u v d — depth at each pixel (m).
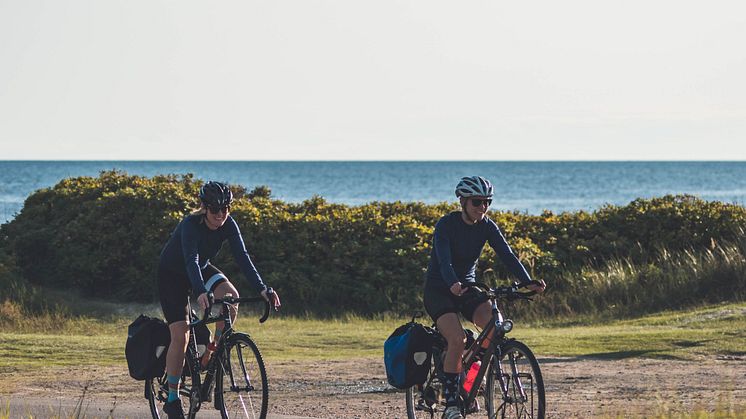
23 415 12.70
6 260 30.44
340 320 27.44
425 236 30.33
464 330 10.69
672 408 12.71
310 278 29.84
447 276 10.09
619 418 11.91
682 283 27.02
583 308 27.28
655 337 20.20
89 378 16.81
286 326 25.77
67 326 25.94
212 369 10.95
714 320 22.91
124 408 13.48
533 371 9.57
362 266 29.52
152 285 30.16
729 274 26.92
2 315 26.28
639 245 30.92
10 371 17.64
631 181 174.12
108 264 30.66
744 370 16.41
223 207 10.79
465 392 10.32
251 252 30.33
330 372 17.42
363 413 13.55
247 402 10.59
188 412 11.24
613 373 16.36
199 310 27.95
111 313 28.45
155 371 11.28
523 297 10.38
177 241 11.05
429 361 10.65
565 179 182.75
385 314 27.78
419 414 11.31
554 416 12.72
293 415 13.44
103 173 34.56
